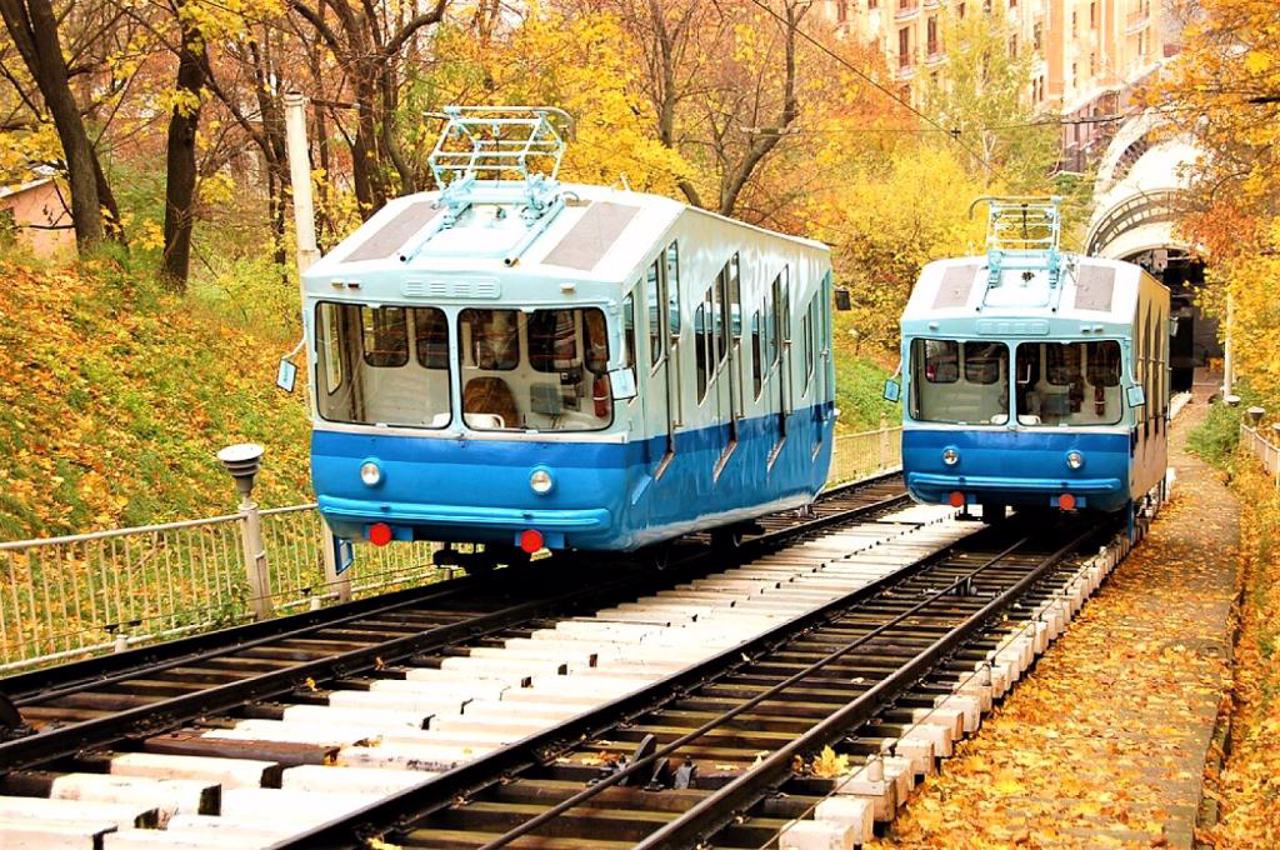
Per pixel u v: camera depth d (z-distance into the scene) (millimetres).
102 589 14258
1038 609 17250
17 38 26578
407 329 15648
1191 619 18219
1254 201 28031
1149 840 8906
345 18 26781
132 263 26188
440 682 12297
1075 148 96625
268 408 24891
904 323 22750
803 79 51000
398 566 19516
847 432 49000
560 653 13602
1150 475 26078
